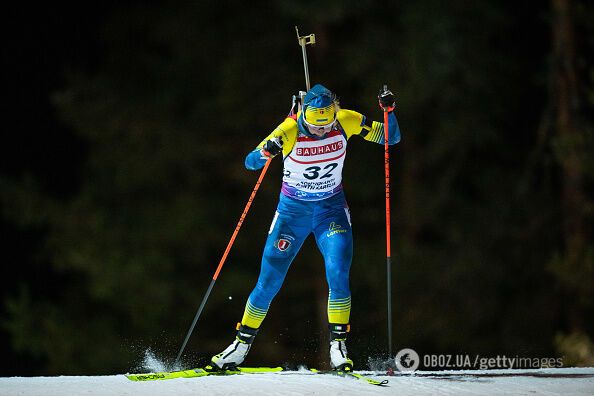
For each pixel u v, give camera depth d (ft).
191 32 226.58
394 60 211.41
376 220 225.97
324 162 76.28
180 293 221.66
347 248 77.46
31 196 228.22
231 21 225.56
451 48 205.26
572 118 194.59
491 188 212.43
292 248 78.89
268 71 220.43
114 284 217.56
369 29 214.90
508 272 207.00
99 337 222.89
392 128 80.33
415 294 209.67
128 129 226.17
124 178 226.79
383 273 211.00
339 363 75.82
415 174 223.92
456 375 78.23
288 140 75.46
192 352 219.82
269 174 224.74
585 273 185.37
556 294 203.10
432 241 228.22
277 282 78.69
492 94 213.05
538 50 217.15
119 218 226.17
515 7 214.69
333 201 78.48
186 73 228.43
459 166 214.69
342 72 220.02
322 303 220.23
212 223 225.76
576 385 71.92
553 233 204.85
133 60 232.12
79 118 226.38
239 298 223.10
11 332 235.81
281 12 216.95
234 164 224.12
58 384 71.31
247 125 224.74
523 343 204.03
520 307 205.67
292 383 70.44
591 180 200.13
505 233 206.90
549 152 210.38
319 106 73.31
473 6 209.36
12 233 250.78
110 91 228.02
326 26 221.25
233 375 75.97
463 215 214.48
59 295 248.32
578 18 195.83
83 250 221.46
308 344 221.87
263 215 227.20
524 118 218.59
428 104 216.74
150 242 223.51
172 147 224.33
